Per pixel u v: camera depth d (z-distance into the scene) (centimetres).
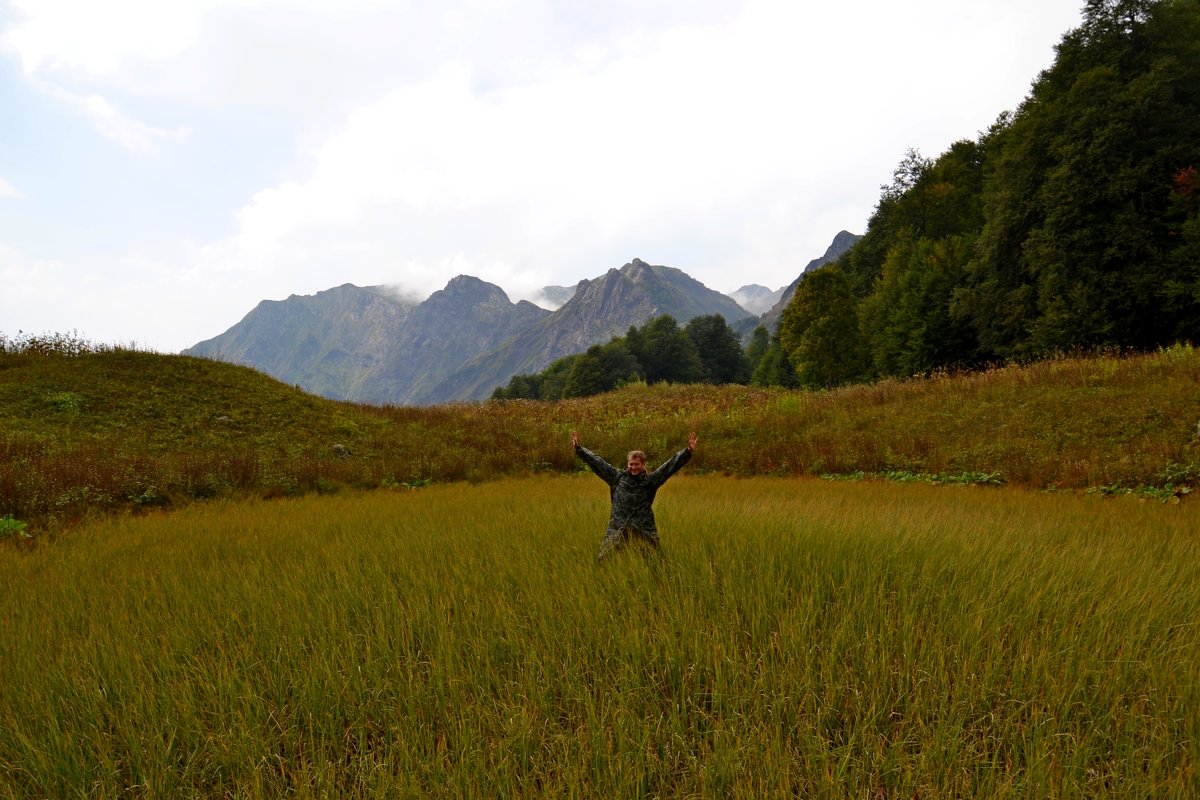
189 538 859
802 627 395
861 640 387
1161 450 1251
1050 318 2772
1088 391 1712
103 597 565
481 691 361
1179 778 259
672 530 724
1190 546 638
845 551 571
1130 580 493
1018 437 1557
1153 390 1594
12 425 1486
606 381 9088
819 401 2347
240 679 373
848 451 1700
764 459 1792
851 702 330
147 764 310
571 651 394
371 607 485
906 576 491
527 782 289
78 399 1708
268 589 539
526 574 555
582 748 303
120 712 349
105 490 1178
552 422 2742
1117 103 2653
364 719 344
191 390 1977
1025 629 404
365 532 834
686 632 402
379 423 2200
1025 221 3081
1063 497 1087
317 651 401
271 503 1222
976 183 5072
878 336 4675
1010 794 261
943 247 4200
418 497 1265
